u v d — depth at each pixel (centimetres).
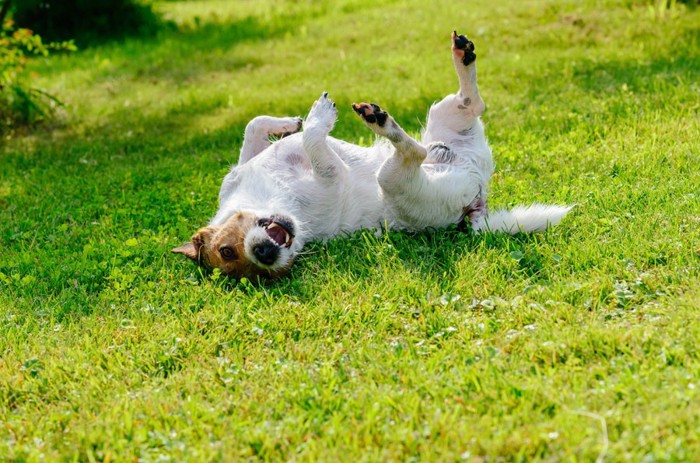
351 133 801
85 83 1232
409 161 482
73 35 1589
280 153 535
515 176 630
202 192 679
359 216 530
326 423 330
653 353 345
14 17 1555
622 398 318
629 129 688
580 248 468
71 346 436
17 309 488
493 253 475
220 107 1010
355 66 1119
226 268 491
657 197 522
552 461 285
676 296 396
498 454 294
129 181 746
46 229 640
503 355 366
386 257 488
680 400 305
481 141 543
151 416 352
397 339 404
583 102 792
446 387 344
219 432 332
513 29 1168
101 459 328
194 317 448
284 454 316
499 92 882
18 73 1038
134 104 1077
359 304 439
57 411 370
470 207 529
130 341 432
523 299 421
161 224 625
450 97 541
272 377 375
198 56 1327
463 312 419
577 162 636
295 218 498
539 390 328
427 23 1305
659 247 451
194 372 389
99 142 911
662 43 964
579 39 1069
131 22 1628
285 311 444
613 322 387
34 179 791
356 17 1473
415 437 310
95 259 561
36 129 1009
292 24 1494
